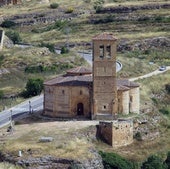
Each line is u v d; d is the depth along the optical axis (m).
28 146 199.00
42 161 191.62
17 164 191.00
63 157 192.00
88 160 192.75
